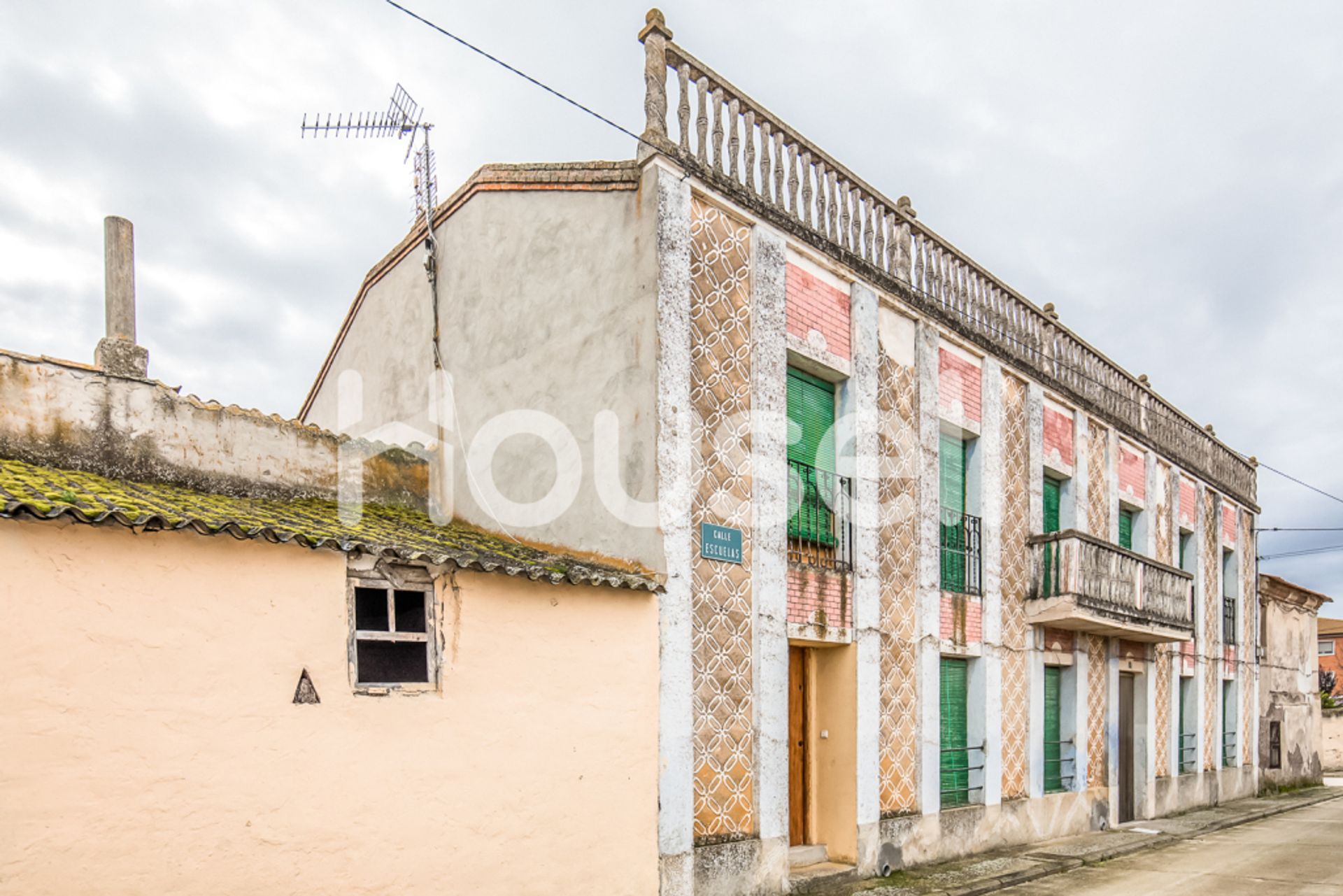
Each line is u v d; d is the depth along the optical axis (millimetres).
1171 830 15031
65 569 5195
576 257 9578
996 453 13383
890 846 10508
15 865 4859
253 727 5773
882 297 11555
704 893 8281
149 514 5441
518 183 10383
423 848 6449
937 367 12406
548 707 7312
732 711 8836
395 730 6410
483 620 7055
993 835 12305
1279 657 24828
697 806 8391
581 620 7641
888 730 10727
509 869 6902
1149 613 15203
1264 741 23297
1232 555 22359
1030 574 13766
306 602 6137
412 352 12234
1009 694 13016
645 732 7949
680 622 8375
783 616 9500
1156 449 18438
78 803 5082
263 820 5742
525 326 10117
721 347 9281
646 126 9031
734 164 9789
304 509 8469
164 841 5352
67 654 5141
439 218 11852
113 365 7988
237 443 8812
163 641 5492
